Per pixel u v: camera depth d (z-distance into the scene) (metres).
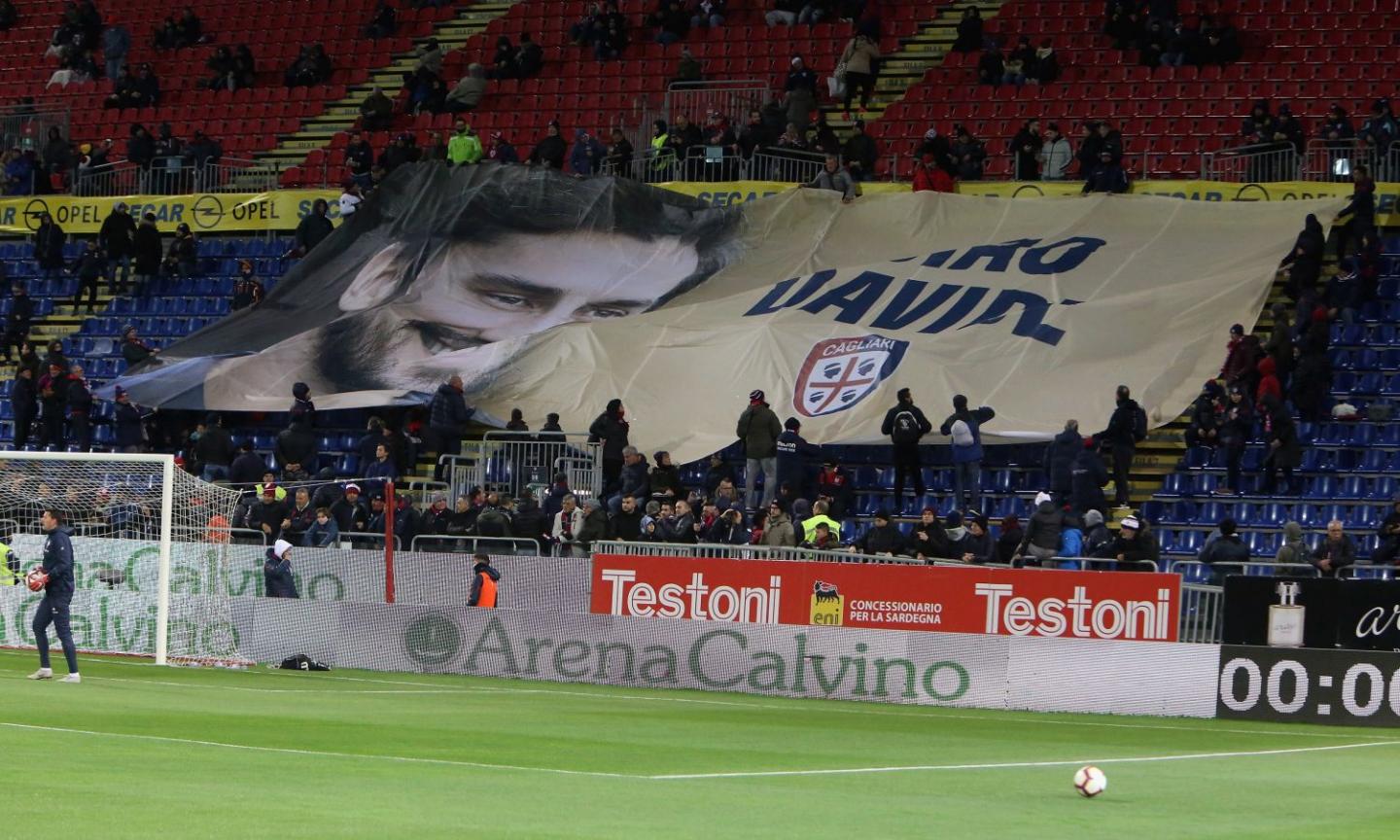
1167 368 79.94
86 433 93.19
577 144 105.62
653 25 120.31
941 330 84.25
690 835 24.56
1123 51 107.25
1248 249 86.12
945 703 54.72
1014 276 87.19
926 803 29.17
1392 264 87.56
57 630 51.66
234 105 126.50
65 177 120.75
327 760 33.19
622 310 91.94
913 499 80.88
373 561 68.31
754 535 70.62
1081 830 26.23
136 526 67.00
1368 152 92.75
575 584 66.19
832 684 56.22
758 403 77.88
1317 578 54.16
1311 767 38.03
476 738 38.81
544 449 80.50
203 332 96.69
